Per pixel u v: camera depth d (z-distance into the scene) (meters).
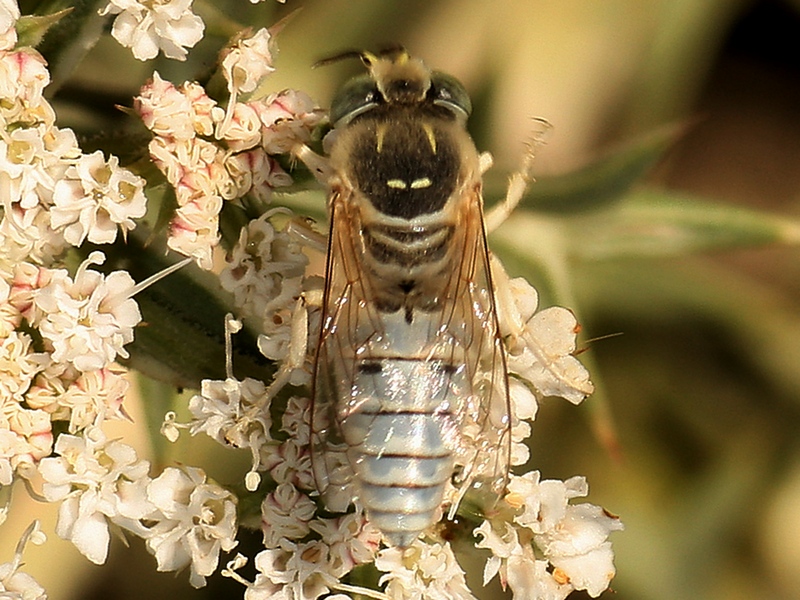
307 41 0.15
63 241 0.12
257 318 0.12
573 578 0.12
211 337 0.12
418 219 0.12
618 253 0.14
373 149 0.12
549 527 0.12
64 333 0.12
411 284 0.12
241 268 0.12
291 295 0.12
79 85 0.13
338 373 0.12
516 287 0.12
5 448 0.12
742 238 0.14
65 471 0.12
